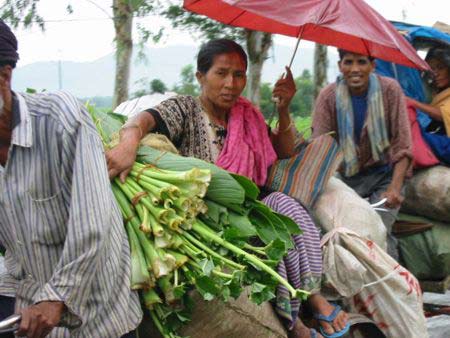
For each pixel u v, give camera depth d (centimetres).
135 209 329
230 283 318
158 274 316
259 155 396
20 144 285
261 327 354
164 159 344
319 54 1082
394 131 531
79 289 284
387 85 531
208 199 340
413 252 541
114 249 304
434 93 596
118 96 903
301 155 427
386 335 410
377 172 539
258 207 349
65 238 298
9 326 281
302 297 323
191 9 471
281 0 395
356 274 394
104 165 296
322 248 401
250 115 402
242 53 397
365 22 401
